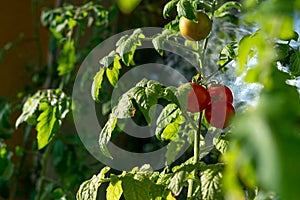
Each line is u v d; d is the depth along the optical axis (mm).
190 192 786
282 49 769
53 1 2650
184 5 812
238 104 853
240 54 343
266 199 459
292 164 218
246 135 239
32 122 1460
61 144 1982
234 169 264
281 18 272
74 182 1971
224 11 1001
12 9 2635
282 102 246
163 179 838
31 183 2398
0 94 2541
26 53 2631
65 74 2027
